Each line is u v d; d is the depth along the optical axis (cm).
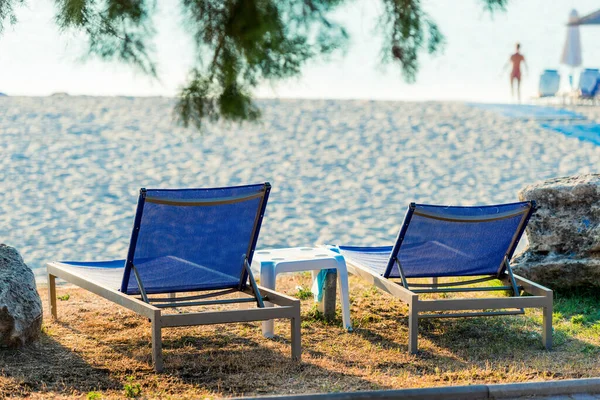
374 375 661
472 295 941
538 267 919
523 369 674
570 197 919
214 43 680
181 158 2572
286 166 2456
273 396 568
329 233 1609
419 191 2092
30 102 3806
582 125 3231
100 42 726
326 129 3164
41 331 761
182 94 696
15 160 2414
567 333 797
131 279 718
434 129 3183
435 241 768
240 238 731
